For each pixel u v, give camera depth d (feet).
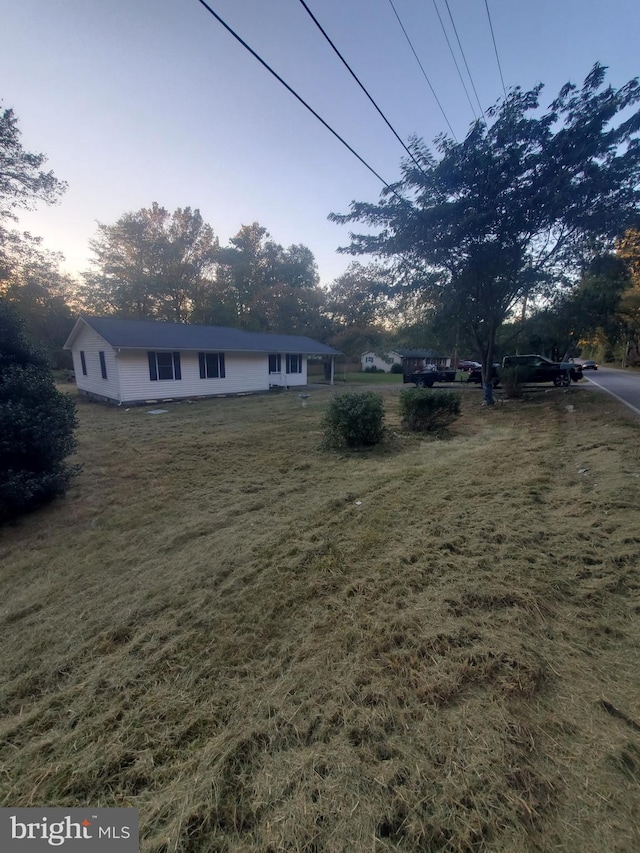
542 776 4.63
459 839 4.06
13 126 54.49
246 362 55.72
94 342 47.44
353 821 4.28
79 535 12.85
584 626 7.36
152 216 98.68
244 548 11.38
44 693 6.52
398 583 9.15
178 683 6.52
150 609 8.66
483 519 12.44
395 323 52.75
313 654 6.99
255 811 4.46
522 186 32.17
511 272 35.70
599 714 5.45
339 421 23.88
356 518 13.17
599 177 30.37
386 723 5.47
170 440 26.61
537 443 22.76
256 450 23.95
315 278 129.29
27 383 14.73
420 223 33.73
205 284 105.60
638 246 38.24
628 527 10.96
